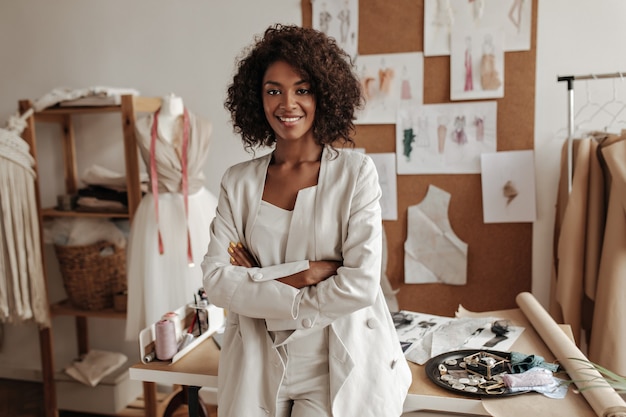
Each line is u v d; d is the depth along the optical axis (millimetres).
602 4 2889
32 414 3443
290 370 1636
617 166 2461
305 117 1622
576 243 2646
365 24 3164
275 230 1650
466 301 3213
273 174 1704
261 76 1681
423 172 3178
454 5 3043
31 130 3191
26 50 3678
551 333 2014
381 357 1638
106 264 3264
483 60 3031
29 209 3164
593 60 2926
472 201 3143
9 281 3129
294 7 3252
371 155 3240
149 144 2965
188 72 3438
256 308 1596
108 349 3768
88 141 3639
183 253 3025
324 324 1588
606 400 1549
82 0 3551
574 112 2971
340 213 1623
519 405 1648
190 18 3398
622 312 2445
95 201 3256
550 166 3027
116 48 3533
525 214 3064
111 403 3361
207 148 3113
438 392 1752
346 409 1575
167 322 2037
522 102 3021
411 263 3250
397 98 3168
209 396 3455
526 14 2963
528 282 3121
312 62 1575
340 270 1571
